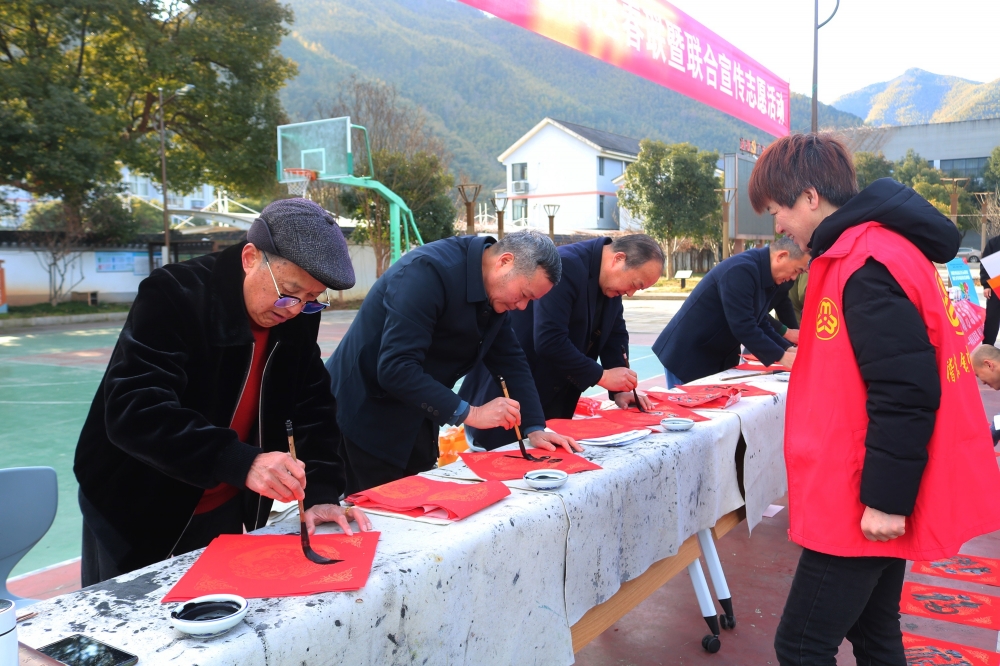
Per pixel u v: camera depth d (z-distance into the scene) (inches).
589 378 98.7
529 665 57.4
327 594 42.3
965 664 83.8
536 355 108.2
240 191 804.6
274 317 58.4
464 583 50.2
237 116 727.7
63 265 743.1
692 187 956.6
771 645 91.3
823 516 53.7
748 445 96.6
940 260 54.4
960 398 51.6
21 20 631.8
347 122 609.9
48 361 412.8
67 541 140.1
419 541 50.5
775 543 126.6
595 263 103.8
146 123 743.7
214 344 57.4
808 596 55.9
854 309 51.6
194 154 772.6
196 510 67.8
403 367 77.3
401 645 45.3
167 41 676.1
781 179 58.7
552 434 79.5
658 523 76.1
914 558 51.1
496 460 73.8
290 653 38.2
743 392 110.6
